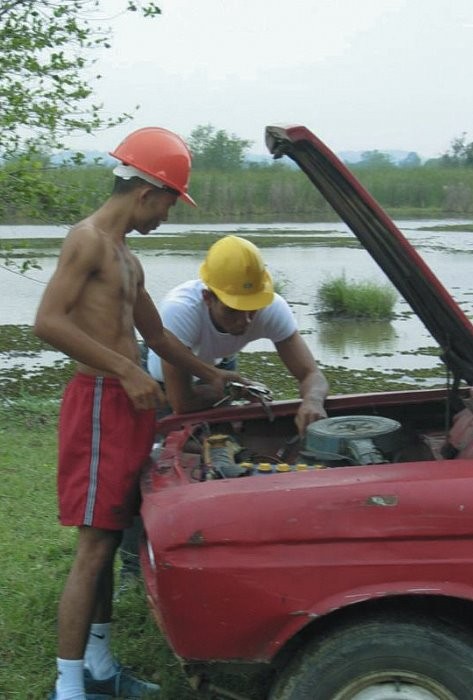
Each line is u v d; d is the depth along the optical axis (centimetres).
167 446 372
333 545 281
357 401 432
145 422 353
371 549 279
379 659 284
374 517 280
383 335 1509
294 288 2047
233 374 425
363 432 350
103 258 344
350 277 2145
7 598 453
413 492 281
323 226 4003
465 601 288
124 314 355
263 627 284
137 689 377
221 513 285
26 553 508
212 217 4488
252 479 298
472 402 361
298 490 286
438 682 282
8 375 1123
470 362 349
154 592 306
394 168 5469
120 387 347
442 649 281
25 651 411
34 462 701
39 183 867
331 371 1182
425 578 278
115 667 381
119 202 351
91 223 346
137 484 351
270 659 288
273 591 281
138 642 418
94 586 351
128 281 356
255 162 5403
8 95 900
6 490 623
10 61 905
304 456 353
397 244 329
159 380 455
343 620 290
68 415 350
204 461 355
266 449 427
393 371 1187
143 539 349
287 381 1082
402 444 383
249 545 283
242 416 423
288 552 282
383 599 288
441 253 2734
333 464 343
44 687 384
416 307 362
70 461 349
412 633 283
